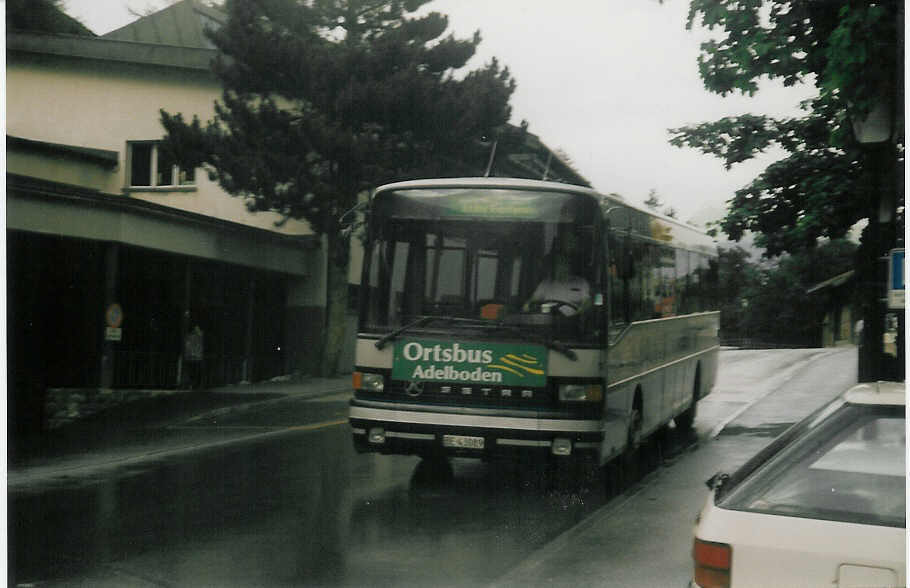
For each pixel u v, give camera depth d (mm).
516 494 10523
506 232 10320
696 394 16484
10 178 16750
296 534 8586
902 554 3748
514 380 10070
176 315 22750
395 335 10305
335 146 22766
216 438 15312
